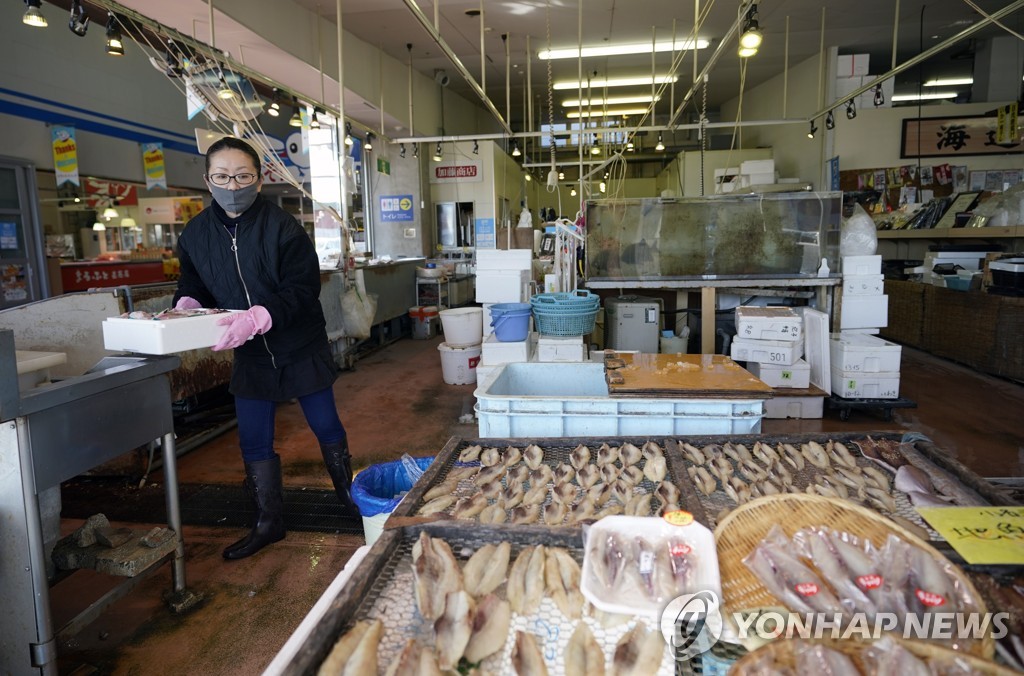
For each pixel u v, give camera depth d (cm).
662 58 952
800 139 1016
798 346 417
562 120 1452
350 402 495
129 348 191
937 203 754
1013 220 599
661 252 472
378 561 109
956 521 116
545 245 794
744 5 406
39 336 310
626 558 106
